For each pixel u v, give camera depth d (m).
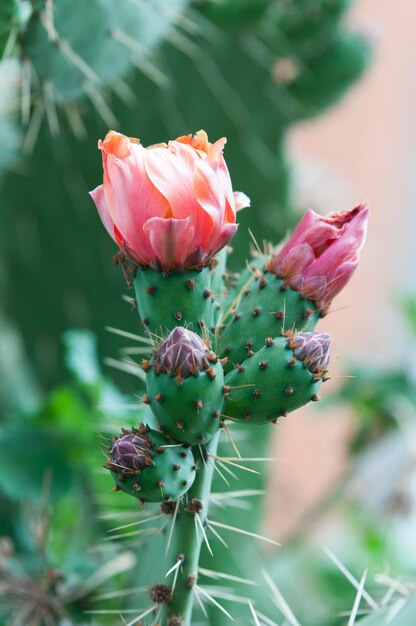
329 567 1.08
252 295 0.68
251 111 1.11
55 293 1.20
